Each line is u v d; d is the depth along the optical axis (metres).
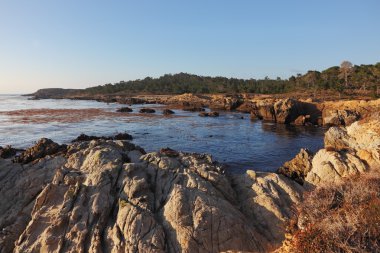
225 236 17.31
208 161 26.69
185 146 50.19
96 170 22.62
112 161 23.44
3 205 21.00
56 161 25.72
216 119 86.44
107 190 20.17
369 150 24.34
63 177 22.05
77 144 30.34
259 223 19.98
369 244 10.39
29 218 19.72
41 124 72.50
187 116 92.62
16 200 21.52
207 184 21.48
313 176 24.89
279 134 62.94
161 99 164.75
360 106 78.50
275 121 82.94
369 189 14.13
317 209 13.77
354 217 11.19
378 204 11.55
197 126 71.81
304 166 31.00
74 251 16.33
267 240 18.22
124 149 28.45
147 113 99.56
